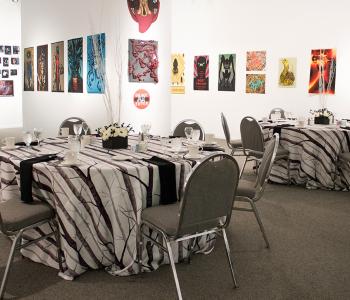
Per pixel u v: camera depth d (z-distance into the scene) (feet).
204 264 10.33
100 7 20.77
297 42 27.27
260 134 16.79
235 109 31.09
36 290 8.91
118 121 20.11
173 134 16.10
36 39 26.86
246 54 29.91
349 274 9.88
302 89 27.37
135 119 20.51
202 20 32.19
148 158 10.36
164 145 12.57
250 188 11.09
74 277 9.37
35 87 27.66
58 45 24.41
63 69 24.14
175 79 34.71
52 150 11.43
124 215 9.27
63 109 24.56
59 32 24.21
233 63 30.73
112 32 20.15
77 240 9.21
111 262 9.66
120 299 8.61
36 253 10.11
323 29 26.02
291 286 9.29
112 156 10.61
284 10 27.66
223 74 31.45
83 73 22.35
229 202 8.58
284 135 18.28
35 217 8.85
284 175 18.71
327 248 11.44
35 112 27.94
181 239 8.38
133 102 20.34
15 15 36.73
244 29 29.84
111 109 19.79
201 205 8.08
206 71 32.50
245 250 11.23
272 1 28.14
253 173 20.58
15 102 38.01
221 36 31.22
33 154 10.74
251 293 8.97
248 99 30.25
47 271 9.75
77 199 9.04
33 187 9.60
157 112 21.15
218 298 8.74
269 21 28.48
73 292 8.86
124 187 9.15
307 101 27.22
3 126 37.55
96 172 9.00
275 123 20.02
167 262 10.16
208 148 11.88
